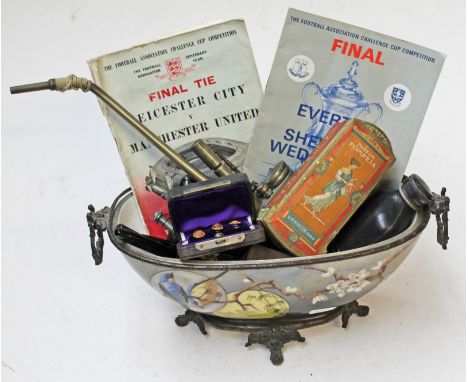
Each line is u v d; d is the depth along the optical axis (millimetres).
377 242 824
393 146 869
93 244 863
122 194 931
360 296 843
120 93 895
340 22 856
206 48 906
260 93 921
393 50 853
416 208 824
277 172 864
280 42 872
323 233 804
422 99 856
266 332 854
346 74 868
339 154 811
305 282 781
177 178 904
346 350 876
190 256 767
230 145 923
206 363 873
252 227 784
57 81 836
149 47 895
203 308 824
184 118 914
